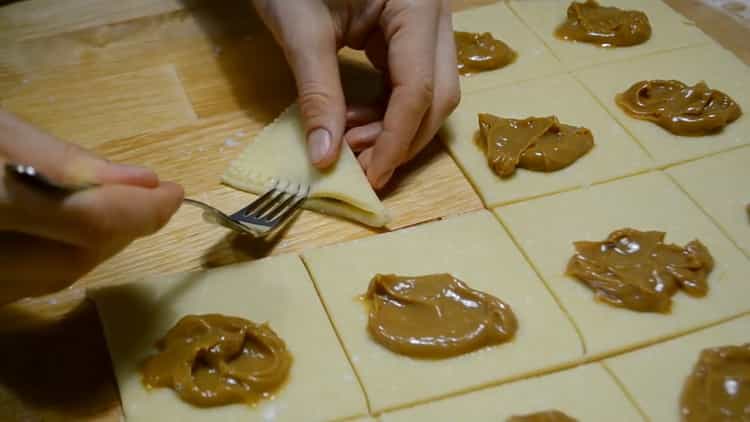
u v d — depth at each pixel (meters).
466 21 0.68
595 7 0.68
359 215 0.56
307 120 0.57
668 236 0.55
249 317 0.51
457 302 0.51
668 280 0.52
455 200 0.57
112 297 0.51
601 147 0.60
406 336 0.50
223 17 0.68
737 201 0.57
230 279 0.52
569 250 0.54
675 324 0.51
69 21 0.67
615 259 0.53
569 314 0.52
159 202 0.47
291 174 0.57
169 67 0.65
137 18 0.68
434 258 0.54
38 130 0.46
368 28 0.60
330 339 0.50
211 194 0.57
